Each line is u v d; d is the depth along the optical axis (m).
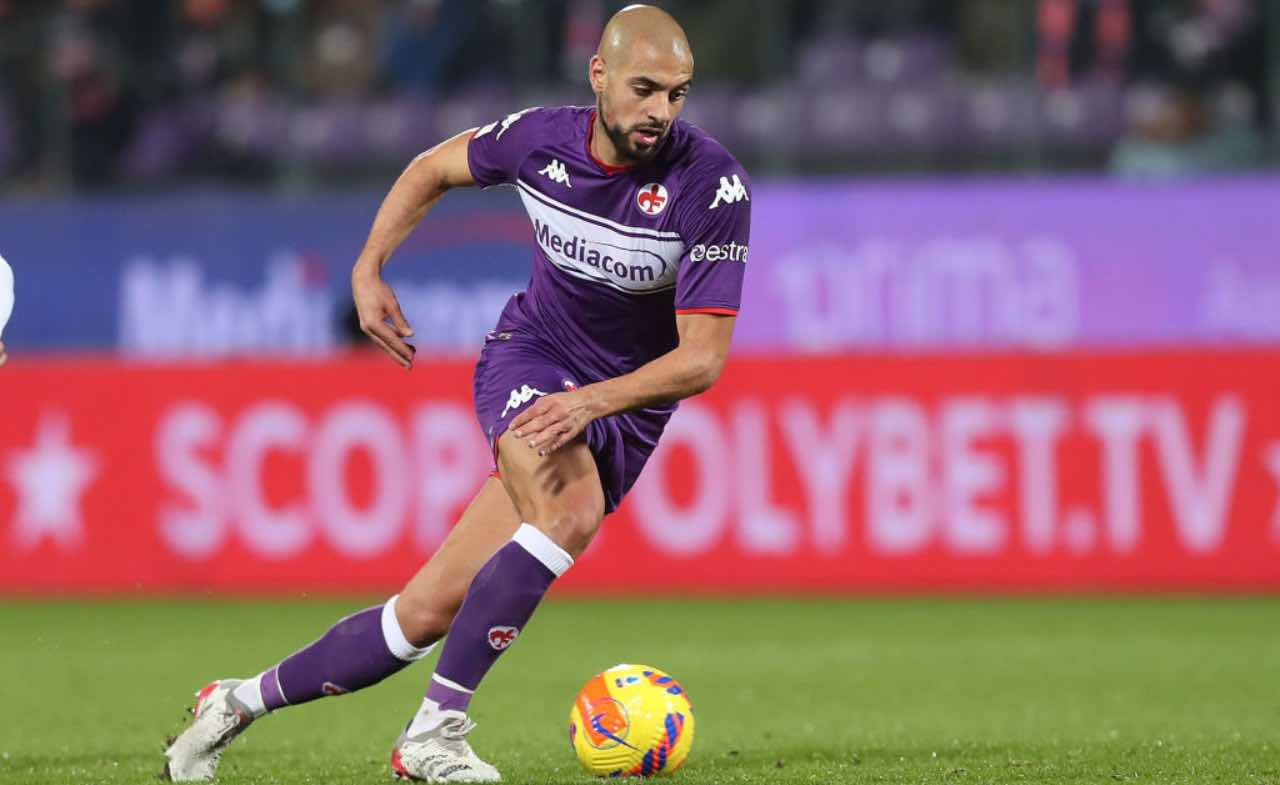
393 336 17.39
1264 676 29.06
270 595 44.12
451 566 16.50
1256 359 41.59
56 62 53.47
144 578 44.69
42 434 45.25
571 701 26.19
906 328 46.94
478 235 47.91
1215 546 41.81
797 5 53.31
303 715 24.59
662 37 15.41
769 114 52.91
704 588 43.50
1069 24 52.25
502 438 16.38
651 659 32.34
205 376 44.59
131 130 53.66
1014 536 42.38
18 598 44.84
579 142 16.53
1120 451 42.09
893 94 52.56
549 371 16.94
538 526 15.88
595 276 16.83
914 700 26.19
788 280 47.34
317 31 54.53
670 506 43.66
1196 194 46.44
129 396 44.91
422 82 54.28
